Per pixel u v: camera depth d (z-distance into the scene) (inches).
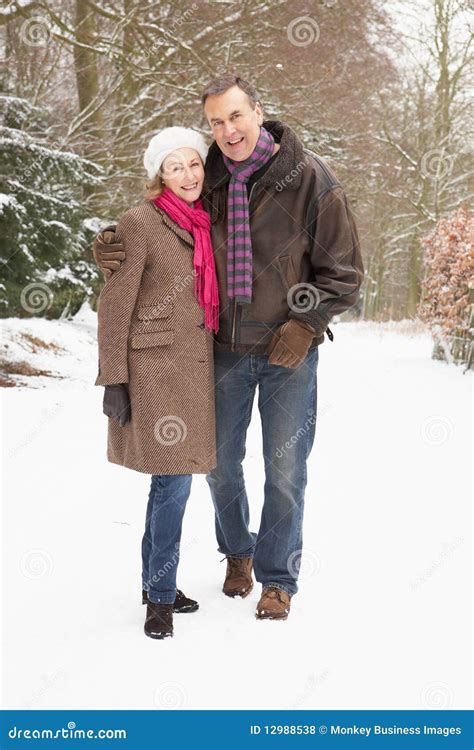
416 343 522.9
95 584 116.6
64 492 163.6
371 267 1048.8
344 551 130.8
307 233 104.7
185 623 104.4
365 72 554.9
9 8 427.2
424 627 103.7
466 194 802.2
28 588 114.9
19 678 90.0
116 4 485.4
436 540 136.6
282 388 107.2
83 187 486.9
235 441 111.3
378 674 91.7
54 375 323.3
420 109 766.5
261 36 501.4
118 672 91.0
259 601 108.0
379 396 289.7
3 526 141.8
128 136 502.3
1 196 385.1
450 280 370.9
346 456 197.6
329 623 104.8
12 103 430.0
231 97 99.3
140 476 177.3
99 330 102.8
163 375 102.9
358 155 610.9
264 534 109.0
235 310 106.2
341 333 629.9
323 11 504.7
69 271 454.3
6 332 351.9
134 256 101.1
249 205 104.3
